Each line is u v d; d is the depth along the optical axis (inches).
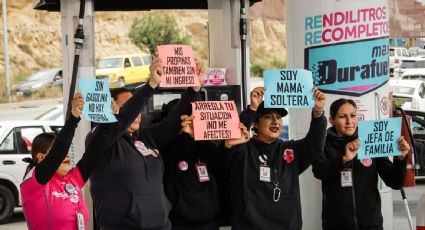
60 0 288.2
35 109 1566.2
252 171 255.6
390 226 321.4
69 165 226.4
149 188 232.8
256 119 259.0
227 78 320.5
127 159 231.5
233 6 316.2
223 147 254.5
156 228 233.5
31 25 2145.7
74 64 273.4
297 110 317.7
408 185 290.0
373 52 309.1
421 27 694.5
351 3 306.2
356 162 273.7
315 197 311.3
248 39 315.3
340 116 276.4
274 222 254.7
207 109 245.8
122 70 1569.9
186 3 366.0
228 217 277.3
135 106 228.4
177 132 250.4
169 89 298.4
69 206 221.8
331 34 308.2
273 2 508.1
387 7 314.5
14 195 564.4
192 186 260.8
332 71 309.1
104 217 232.1
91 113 217.0
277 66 2358.5
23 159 564.1
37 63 2118.6
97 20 2235.5
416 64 1630.2
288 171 257.9
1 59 2060.8
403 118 293.9
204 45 2314.2
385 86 314.2
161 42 2236.7
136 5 362.0
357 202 273.6
